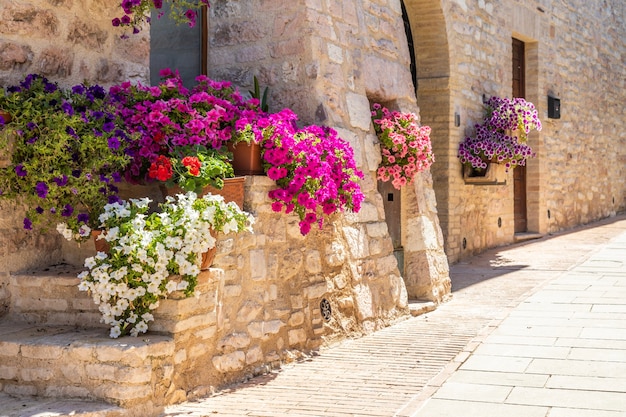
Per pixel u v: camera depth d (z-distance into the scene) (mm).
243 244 4988
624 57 17594
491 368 4996
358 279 6207
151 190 5273
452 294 7824
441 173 9719
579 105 14812
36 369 4051
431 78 9703
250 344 4953
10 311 4617
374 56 7160
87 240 4613
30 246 4742
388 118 7207
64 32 4977
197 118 5152
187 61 6832
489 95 10938
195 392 4414
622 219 16141
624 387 4516
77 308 4461
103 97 4918
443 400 4363
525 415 4094
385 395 4469
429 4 9406
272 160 5281
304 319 5508
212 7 6684
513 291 7891
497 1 11242
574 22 14555
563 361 5102
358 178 5918
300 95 6238
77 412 3719
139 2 5125
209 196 4500
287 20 6332
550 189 13406
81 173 4387
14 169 4395
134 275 4117
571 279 8055
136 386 3912
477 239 10633
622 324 6035
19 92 4508
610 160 16703
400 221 7484
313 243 5723
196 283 4266
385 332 6262
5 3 4617
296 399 4387
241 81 6508
